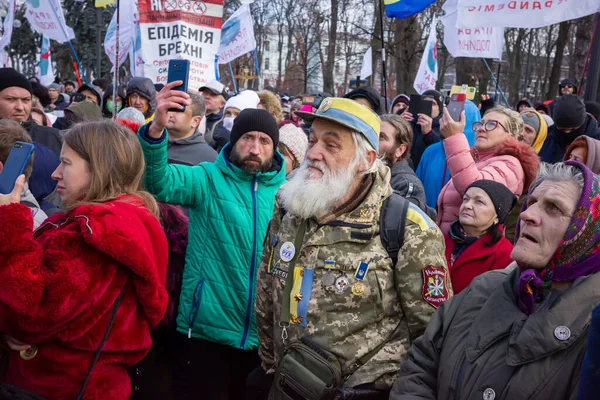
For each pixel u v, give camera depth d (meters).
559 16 5.84
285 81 41.72
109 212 2.18
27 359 2.13
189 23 5.91
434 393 2.14
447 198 4.09
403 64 19.56
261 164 3.41
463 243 3.46
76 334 2.09
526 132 6.01
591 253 1.86
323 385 2.32
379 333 2.42
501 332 1.97
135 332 2.28
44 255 2.04
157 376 3.46
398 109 8.30
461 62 17.47
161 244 2.38
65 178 2.32
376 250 2.43
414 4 7.72
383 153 4.32
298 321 2.44
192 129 4.53
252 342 3.42
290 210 2.55
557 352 1.83
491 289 2.14
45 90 7.41
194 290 3.40
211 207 3.42
